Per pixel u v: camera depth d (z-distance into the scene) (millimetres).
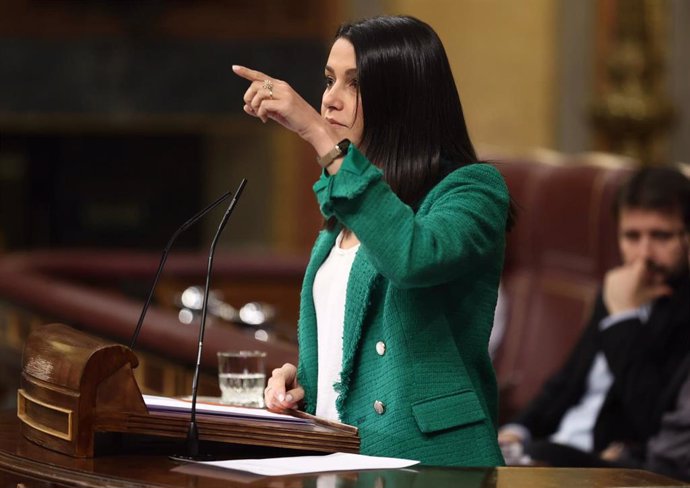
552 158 22875
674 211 14812
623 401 14828
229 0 36312
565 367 15883
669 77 34969
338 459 7699
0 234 39688
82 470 7223
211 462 7473
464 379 8398
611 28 35219
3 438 8172
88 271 25375
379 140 8664
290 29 36281
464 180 8367
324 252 9133
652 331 14758
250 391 10922
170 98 36344
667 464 13938
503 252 8688
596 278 20656
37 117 36031
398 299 8367
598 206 20453
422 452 8180
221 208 39219
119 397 7598
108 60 36125
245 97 8055
